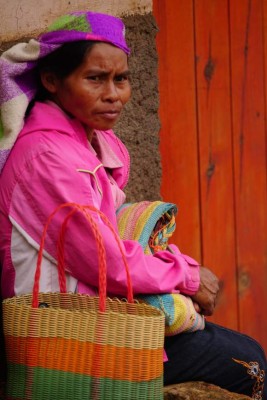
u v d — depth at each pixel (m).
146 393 4.19
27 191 4.51
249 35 7.19
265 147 7.38
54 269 4.52
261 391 5.02
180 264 4.75
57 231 4.45
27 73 4.77
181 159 6.80
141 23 6.14
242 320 7.33
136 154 6.18
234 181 7.17
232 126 7.12
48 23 5.81
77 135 4.75
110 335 4.11
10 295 4.69
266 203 7.42
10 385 4.29
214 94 6.98
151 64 6.23
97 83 4.65
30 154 4.54
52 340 4.17
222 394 4.78
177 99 6.74
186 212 6.88
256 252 7.38
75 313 4.14
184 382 4.95
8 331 4.28
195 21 6.82
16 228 4.54
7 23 5.67
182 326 4.75
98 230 4.11
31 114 4.75
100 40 4.61
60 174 4.46
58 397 4.16
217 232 7.09
